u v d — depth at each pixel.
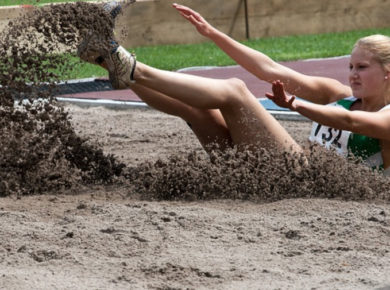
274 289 6.04
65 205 8.53
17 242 7.17
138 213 8.02
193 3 30.91
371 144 9.31
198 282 6.24
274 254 6.92
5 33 9.58
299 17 33.38
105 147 12.64
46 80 9.58
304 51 27.45
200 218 7.84
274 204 8.48
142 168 9.66
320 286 6.10
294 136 13.61
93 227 7.53
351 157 9.17
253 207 8.44
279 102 8.20
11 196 8.92
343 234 7.45
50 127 9.67
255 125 9.12
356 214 7.99
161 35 30.27
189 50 28.52
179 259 6.70
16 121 9.55
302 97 10.05
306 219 7.87
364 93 9.30
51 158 9.41
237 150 9.25
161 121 15.38
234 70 22.92
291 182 8.95
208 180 8.96
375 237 7.37
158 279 6.32
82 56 8.89
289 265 6.63
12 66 9.40
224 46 10.13
